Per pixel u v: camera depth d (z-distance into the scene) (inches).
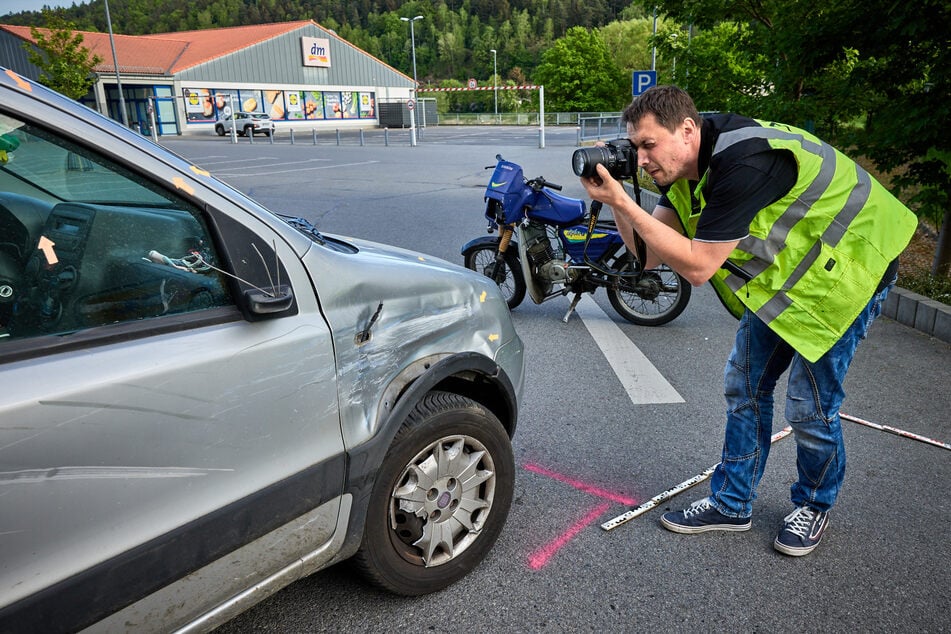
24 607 51.8
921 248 305.1
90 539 55.4
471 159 874.8
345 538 78.7
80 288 59.8
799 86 321.1
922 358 183.0
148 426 58.1
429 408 84.3
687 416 150.5
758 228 83.7
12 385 51.6
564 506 114.9
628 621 88.3
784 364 98.7
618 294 217.2
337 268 75.0
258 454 66.7
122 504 57.1
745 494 104.9
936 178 233.6
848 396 159.0
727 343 200.1
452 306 89.8
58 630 54.3
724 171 79.4
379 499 81.4
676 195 93.7
